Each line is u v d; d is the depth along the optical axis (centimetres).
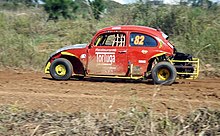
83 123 824
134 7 2188
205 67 1574
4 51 1703
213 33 1777
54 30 2172
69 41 1995
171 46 1269
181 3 2083
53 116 873
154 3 2178
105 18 2297
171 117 858
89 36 2011
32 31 2161
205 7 2111
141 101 953
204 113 867
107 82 1309
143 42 1270
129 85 1244
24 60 1672
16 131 805
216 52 1662
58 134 788
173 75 1245
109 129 802
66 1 2558
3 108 916
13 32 2031
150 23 2064
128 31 1276
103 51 1291
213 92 1135
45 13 2586
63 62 1330
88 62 1306
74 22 2233
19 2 3222
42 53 1761
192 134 784
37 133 795
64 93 1108
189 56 1285
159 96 1069
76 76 1366
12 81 1308
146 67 1267
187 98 1050
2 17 2241
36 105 964
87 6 2533
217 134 786
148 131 787
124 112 866
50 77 1412
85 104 973
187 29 1919
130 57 1273
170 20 2005
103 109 923
